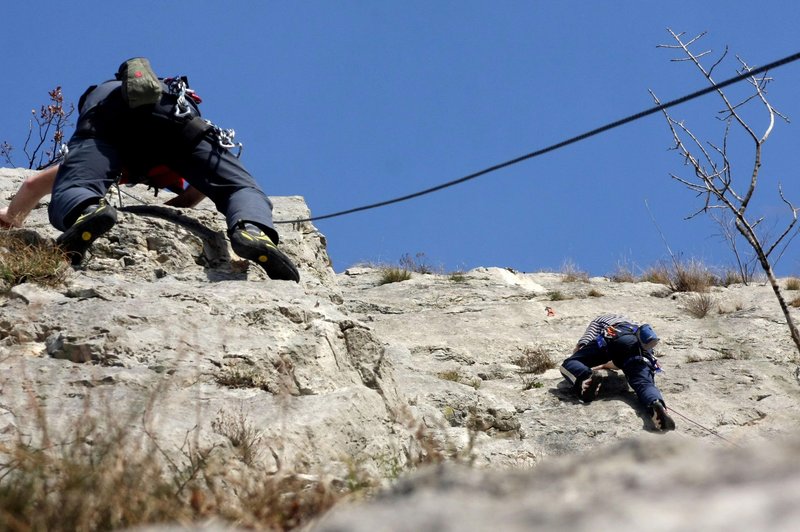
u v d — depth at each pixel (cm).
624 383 870
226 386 456
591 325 896
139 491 262
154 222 650
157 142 618
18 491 252
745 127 481
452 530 138
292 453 392
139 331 475
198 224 673
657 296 1326
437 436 550
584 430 782
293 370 482
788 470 139
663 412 788
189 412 404
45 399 402
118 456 279
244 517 256
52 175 645
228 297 529
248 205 607
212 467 331
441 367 941
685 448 171
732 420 802
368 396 466
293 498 282
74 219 582
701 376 906
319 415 424
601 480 158
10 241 606
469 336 1068
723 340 1038
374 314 1205
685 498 135
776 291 444
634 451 174
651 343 852
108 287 525
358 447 429
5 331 479
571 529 130
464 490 170
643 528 123
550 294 1293
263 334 502
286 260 596
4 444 325
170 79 632
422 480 184
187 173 627
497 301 1254
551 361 973
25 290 524
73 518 240
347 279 1438
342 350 524
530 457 571
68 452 314
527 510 146
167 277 604
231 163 629
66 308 496
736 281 1421
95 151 605
